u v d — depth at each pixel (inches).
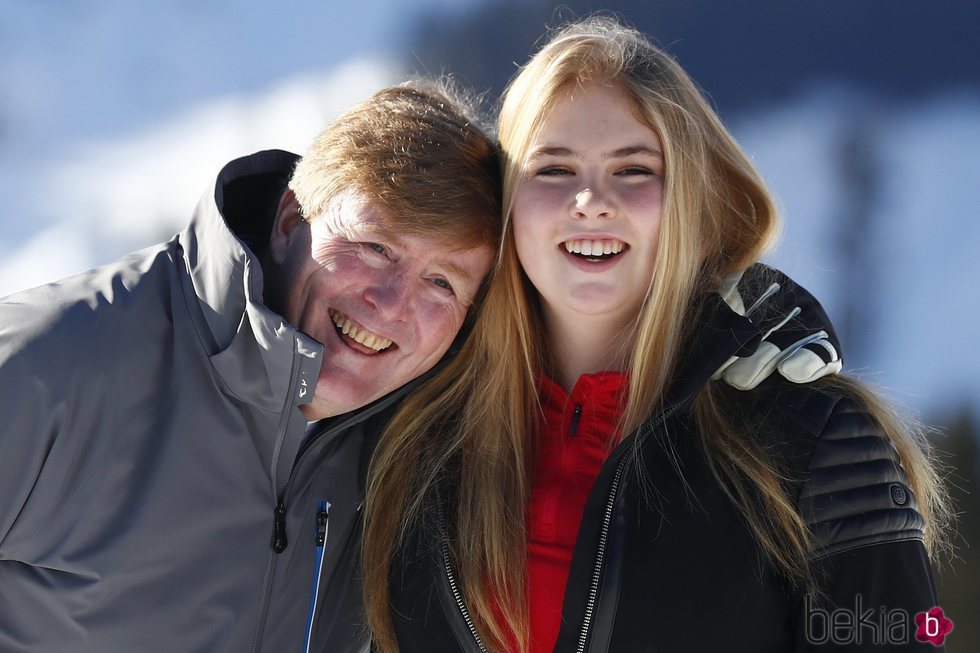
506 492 211.2
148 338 206.5
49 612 195.3
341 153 211.9
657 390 200.1
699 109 208.4
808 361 190.9
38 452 190.4
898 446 198.7
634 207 197.0
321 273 210.5
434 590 209.6
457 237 208.8
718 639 186.1
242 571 205.6
